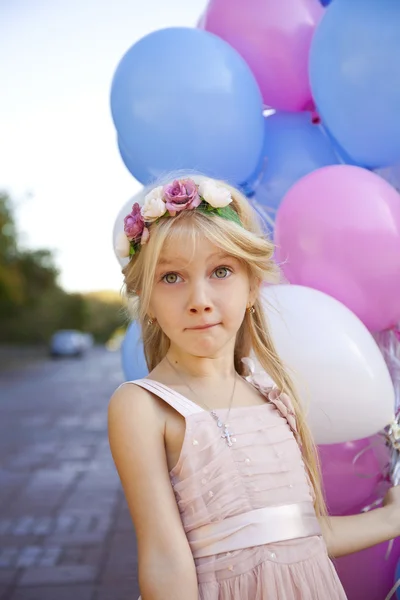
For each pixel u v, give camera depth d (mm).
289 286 1678
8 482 5242
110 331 46594
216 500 1171
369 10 1717
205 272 1210
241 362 1441
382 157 1857
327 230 1656
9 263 23375
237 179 1883
